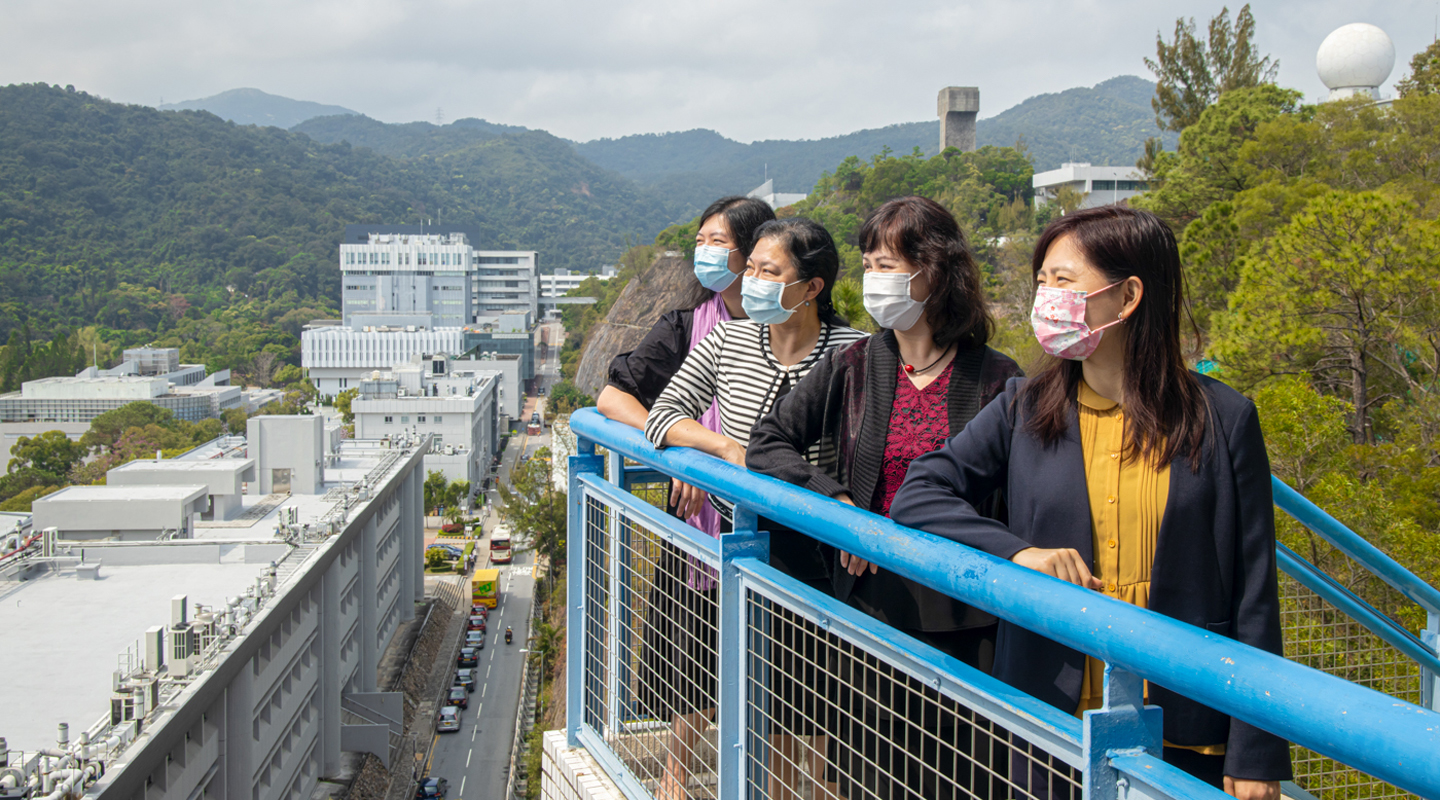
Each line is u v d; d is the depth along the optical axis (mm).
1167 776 1035
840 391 2348
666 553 2447
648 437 2320
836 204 87500
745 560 1968
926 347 2254
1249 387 12992
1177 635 989
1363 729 802
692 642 2406
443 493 67062
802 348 2781
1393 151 20266
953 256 2158
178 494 30484
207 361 140750
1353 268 11898
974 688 1305
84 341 148625
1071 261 1597
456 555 59312
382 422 73875
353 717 30969
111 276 194500
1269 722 892
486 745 33781
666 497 3391
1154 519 1564
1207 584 1532
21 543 25578
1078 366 1701
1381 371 12984
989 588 1231
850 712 1618
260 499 37656
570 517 2977
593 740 2793
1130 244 1544
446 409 74312
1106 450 1631
